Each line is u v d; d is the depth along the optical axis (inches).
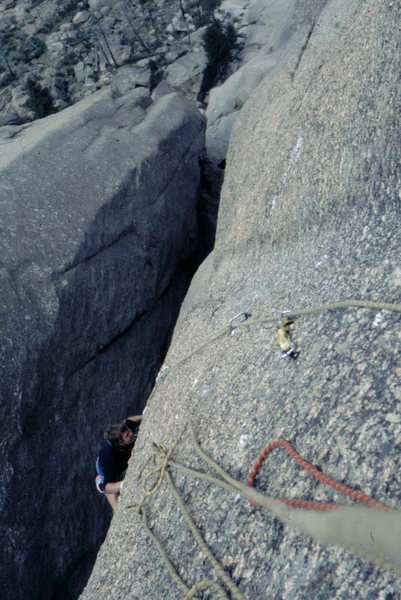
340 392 109.3
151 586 119.5
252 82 549.6
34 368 253.4
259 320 161.2
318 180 187.6
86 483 269.3
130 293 326.3
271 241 214.1
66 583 249.1
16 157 338.3
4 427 234.8
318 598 83.5
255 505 106.7
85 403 281.4
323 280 153.0
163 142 398.6
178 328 254.2
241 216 253.8
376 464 91.0
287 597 87.9
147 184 362.9
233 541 105.5
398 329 112.2
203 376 164.9
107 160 355.9
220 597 97.7
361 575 81.2
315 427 107.0
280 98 301.0
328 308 134.8
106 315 304.0
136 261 335.9
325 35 297.6
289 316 147.5
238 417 131.3
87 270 298.5
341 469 95.2
